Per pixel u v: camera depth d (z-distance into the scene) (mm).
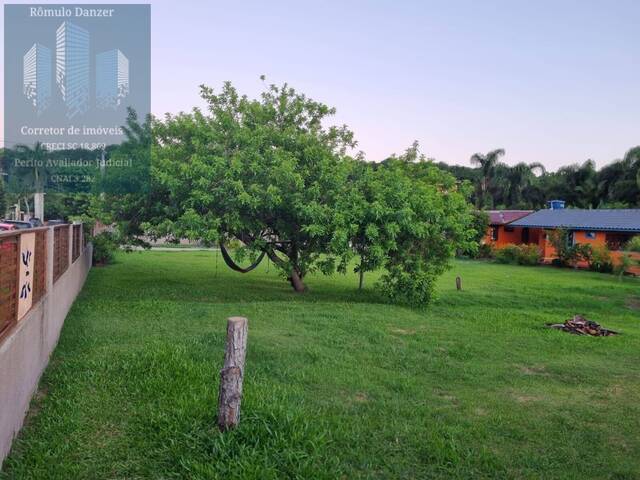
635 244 26531
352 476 4336
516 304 15758
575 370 8180
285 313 11453
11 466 4074
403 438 5152
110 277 17641
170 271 20656
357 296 15547
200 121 15016
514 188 50188
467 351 9039
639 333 12273
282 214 14672
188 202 13805
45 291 6727
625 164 43906
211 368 6637
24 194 50406
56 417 5008
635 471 4715
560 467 4773
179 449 4449
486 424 5711
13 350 4383
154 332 8812
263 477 4062
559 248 30859
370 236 13609
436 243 15172
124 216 15781
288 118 16312
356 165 15320
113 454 4367
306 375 7027
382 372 7496
